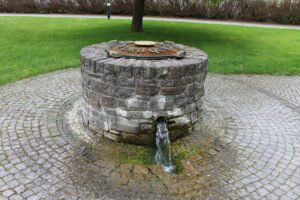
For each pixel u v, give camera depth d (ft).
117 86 12.09
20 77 21.65
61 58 26.96
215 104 17.83
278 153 12.71
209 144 13.19
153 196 9.91
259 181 10.82
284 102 18.57
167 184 10.50
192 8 59.52
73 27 43.68
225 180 10.82
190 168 11.46
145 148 12.69
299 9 54.24
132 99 12.13
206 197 9.95
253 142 13.53
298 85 22.07
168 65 11.83
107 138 13.28
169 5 60.39
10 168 11.02
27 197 9.62
